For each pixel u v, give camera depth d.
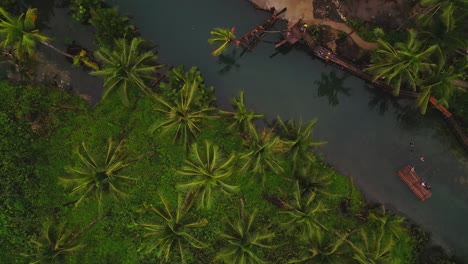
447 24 20.95
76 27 26.69
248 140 23.50
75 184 22.00
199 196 21.27
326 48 26.44
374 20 25.98
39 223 25.81
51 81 26.47
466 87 26.06
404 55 21.34
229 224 22.61
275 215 26.00
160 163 26.11
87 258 25.70
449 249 27.05
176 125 22.16
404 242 26.48
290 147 22.09
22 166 25.73
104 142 25.95
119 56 21.69
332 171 26.53
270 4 26.45
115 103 26.27
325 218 26.06
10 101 25.98
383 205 26.92
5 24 21.67
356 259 21.86
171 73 25.58
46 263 22.16
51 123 25.98
